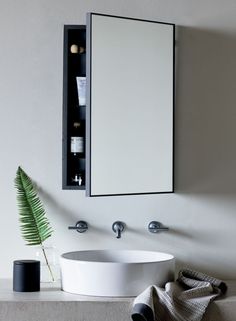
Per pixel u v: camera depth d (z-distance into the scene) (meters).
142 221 1.94
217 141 1.95
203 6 1.96
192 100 1.95
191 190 1.95
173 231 1.94
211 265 1.94
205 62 1.96
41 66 1.95
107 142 1.83
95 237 1.94
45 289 1.78
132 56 1.86
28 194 1.91
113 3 1.96
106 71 1.83
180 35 1.96
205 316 1.62
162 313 1.61
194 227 1.94
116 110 1.84
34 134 1.95
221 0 1.96
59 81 1.95
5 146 1.94
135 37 1.87
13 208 1.93
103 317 1.62
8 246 1.93
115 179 1.84
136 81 1.87
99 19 1.82
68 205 1.94
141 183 1.87
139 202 1.95
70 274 1.72
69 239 1.94
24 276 1.73
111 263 1.68
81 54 1.96
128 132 1.86
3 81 1.95
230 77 1.96
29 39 1.95
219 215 1.95
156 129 1.89
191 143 1.95
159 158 1.89
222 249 1.94
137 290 1.68
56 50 1.95
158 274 1.71
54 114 1.95
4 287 1.79
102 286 1.67
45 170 1.94
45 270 1.87
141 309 1.52
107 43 1.83
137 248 1.94
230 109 1.95
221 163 1.95
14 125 1.94
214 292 1.70
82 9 1.95
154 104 1.89
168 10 1.96
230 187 1.95
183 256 1.94
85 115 1.95
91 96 1.81
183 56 1.96
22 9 1.95
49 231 1.94
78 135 1.95
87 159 1.80
